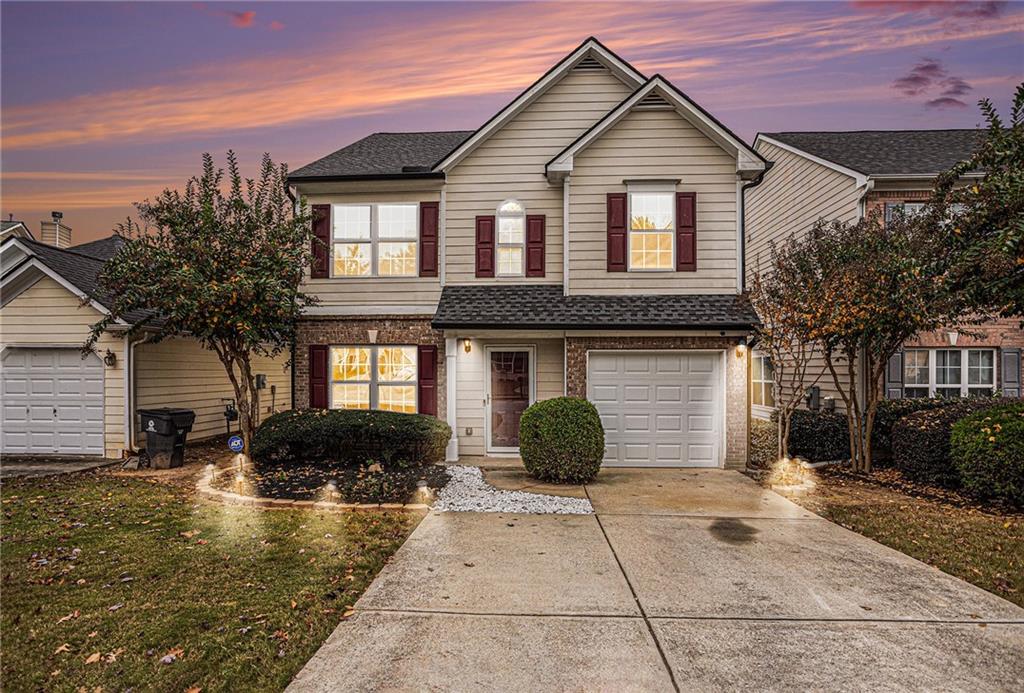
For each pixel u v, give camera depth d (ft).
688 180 36.09
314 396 37.63
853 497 26.22
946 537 19.98
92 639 12.37
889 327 28.96
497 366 36.78
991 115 25.53
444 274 37.83
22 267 36.42
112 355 36.73
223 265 30.99
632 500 25.53
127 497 25.45
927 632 12.98
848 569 16.97
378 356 37.93
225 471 30.83
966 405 30.83
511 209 37.88
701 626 13.24
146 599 14.42
